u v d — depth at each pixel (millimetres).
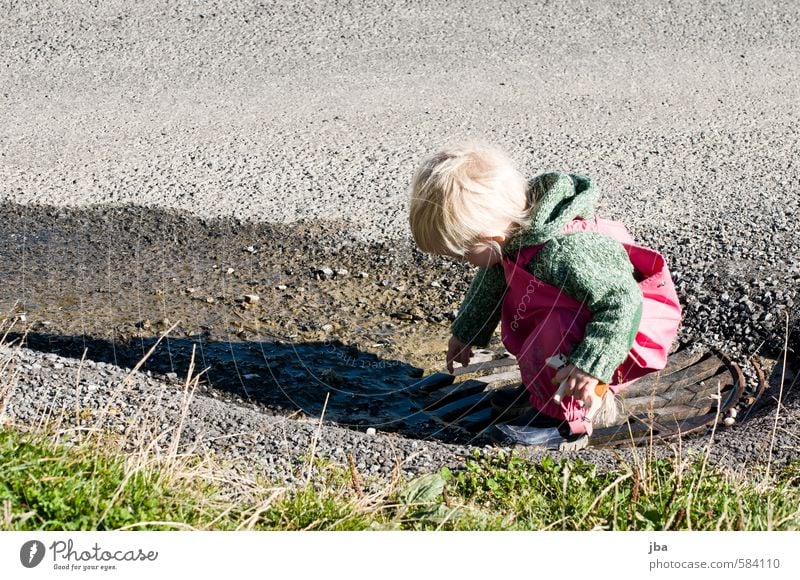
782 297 4367
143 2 8828
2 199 5570
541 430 3395
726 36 8273
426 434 3572
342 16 8602
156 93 7184
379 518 2631
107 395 3322
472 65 7695
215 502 2604
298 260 4996
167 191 5715
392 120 6754
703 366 4016
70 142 6355
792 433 3270
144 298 4602
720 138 6430
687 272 4645
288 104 7023
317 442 3154
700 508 2611
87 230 5281
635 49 8023
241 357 4113
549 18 8594
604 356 3076
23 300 4543
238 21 8477
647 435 3512
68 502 2367
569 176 3258
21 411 3129
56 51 7848
